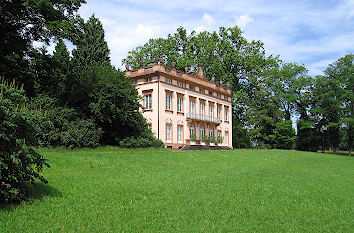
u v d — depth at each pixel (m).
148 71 44.97
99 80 33.50
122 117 33.50
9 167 8.88
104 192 12.22
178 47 63.19
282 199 13.76
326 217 11.55
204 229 9.05
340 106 60.34
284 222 10.47
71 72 33.75
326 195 15.75
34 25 29.47
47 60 31.39
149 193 12.75
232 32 64.00
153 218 9.68
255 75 65.25
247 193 14.30
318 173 25.81
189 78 49.72
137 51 64.69
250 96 66.62
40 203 9.98
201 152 31.77
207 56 59.91
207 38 61.78
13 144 8.77
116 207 10.52
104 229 8.49
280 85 66.12
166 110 44.16
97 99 33.19
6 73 29.02
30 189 10.95
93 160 19.72
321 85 63.28
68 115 30.06
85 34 45.72
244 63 62.56
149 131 38.78
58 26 27.83
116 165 19.11
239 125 65.25
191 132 49.12
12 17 25.92
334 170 29.45
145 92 44.50
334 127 62.78
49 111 28.75
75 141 29.12
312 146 66.62
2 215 8.58
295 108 68.00
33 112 10.37
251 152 37.28
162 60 44.91
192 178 17.22
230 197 13.20
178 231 8.73
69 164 17.44
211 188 14.73
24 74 30.14
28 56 30.91
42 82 32.25
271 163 29.92
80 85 32.62
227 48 61.81
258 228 9.65
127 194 12.26
